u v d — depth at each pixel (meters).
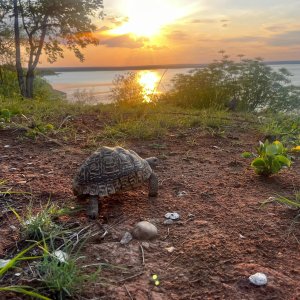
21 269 0.71
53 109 2.51
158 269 0.72
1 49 5.96
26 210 0.97
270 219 0.92
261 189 1.14
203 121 2.12
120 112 2.39
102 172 0.96
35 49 5.73
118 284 0.67
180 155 1.53
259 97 3.86
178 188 1.14
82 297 0.63
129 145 1.66
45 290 0.64
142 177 1.01
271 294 0.65
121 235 0.85
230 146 1.69
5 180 1.15
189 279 0.69
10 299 0.62
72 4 5.39
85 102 3.04
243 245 0.80
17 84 6.25
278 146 1.31
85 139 1.76
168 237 0.85
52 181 1.19
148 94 2.78
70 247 0.78
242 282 0.68
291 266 0.73
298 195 1.04
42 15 5.45
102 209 0.99
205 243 0.81
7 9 5.46
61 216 0.93
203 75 3.61
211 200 1.05
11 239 0.82
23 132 1.83
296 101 3.94
